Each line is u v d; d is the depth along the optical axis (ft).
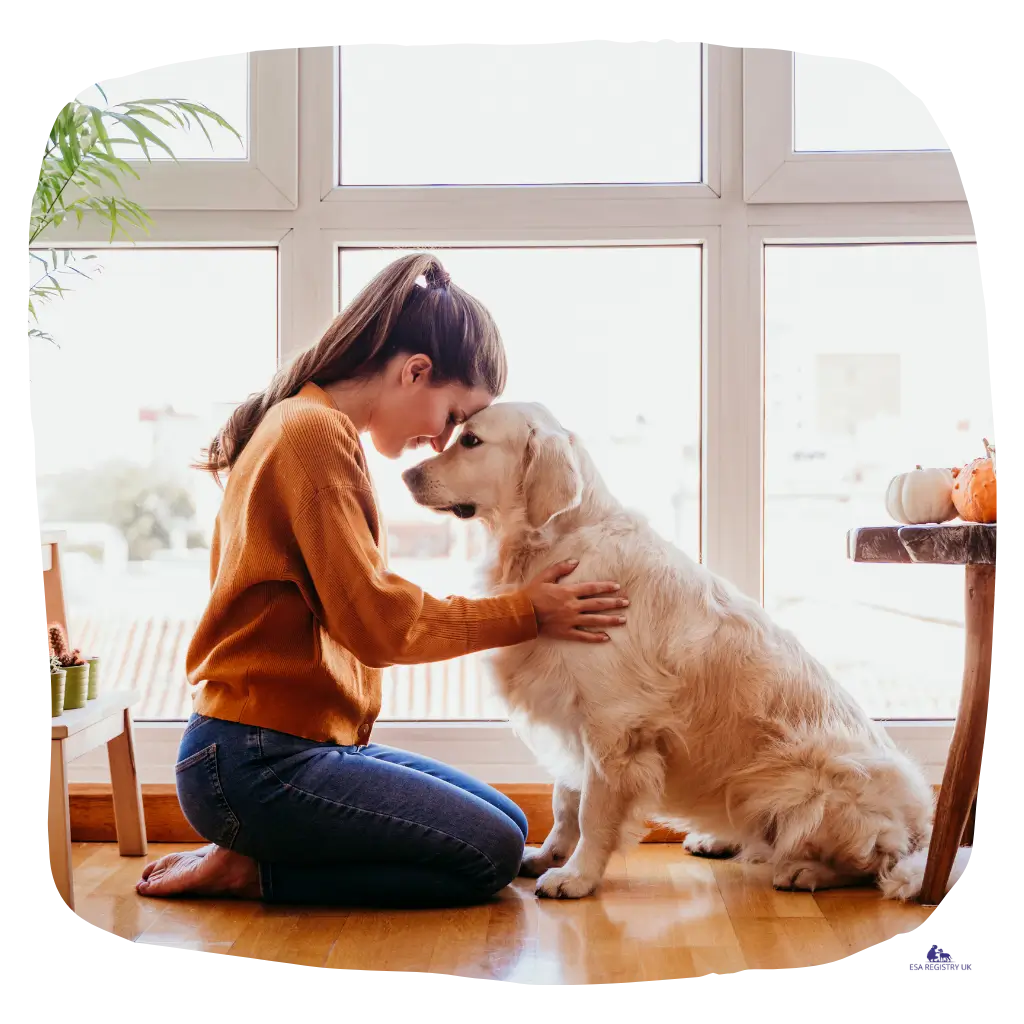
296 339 8.04
